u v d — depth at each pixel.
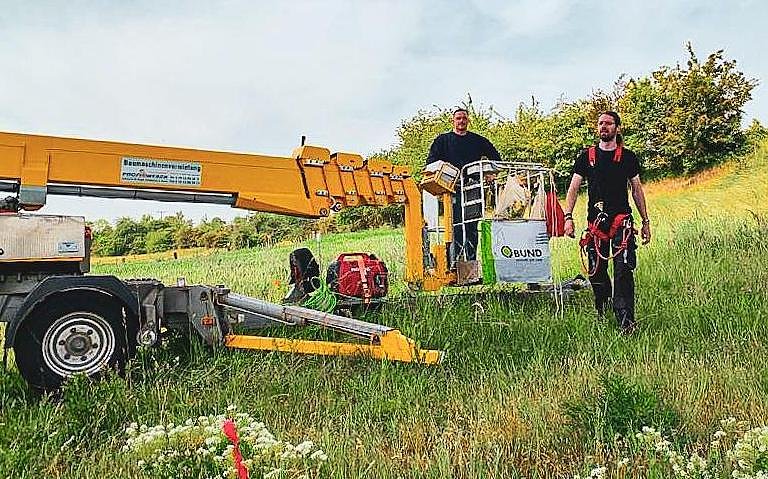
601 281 8.29
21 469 4.04
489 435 4.56
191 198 7.35
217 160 7.46
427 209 9.23
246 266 16.00
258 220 31.39
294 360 6.14
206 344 6.41
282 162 7.85
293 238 29.73
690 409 4.83
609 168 8.04
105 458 4.27
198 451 3.43
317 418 5.10
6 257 5.94
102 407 4.93
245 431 3.58
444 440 4.48
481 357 6.50
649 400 4.65
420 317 7.80
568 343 6.95
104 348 5.78
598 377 5.45
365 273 8.31
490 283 8.56
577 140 40.38
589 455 4.23
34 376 5.55
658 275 10.55
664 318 8.02
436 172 8.84
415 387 5.55
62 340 5.66
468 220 8.95
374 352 6.14
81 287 5.73
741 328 7.30
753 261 10.66
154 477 3.51
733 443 4.28
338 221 33.72
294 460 3.69
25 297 6.13
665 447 3.81
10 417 4.87
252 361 6.08
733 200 25.56
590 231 8.03
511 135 43.34
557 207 8.92
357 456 4.27
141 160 7.04
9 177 6.52
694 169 35.88
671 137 35.81
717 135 35.31
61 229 6.14
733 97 35.94
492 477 3.97
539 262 8.73
